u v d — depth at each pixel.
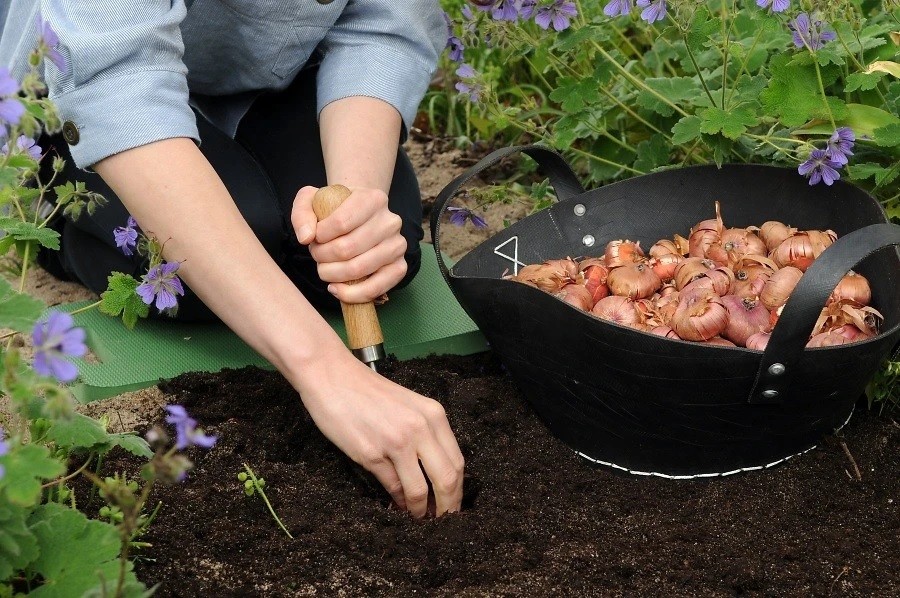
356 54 1.93
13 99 1.05
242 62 2.01
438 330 2.01
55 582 1.11
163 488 1.53
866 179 1.96
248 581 1.35
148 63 1.53
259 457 1.63
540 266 1.74
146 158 1.48
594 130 2.24
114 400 1.80
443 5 3.01
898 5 1.94
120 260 2.02
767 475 1.56
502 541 1.43
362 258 1.53
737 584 1.34
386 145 1.85
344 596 1.33
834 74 1.87
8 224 1.39
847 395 1.47
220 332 2.01
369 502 1.52
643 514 1.49
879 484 1.55
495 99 2.26
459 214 2.10
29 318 1.08
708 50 2.21
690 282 1.66
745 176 1.84
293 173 2.06
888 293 1.55
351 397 1.41
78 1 1.53
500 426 1.71
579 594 1.33
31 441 1.30
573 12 2.02
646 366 1.41
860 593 1.32
